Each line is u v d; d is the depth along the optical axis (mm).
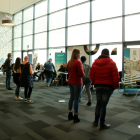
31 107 3910
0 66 14242
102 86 2541
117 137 2307
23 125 2742
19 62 4469
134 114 3406
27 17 12680
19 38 13828
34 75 9898
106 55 2615
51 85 8055
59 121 2945
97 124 2744
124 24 7086
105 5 7777
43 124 2793
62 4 9836
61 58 9188
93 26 8242
